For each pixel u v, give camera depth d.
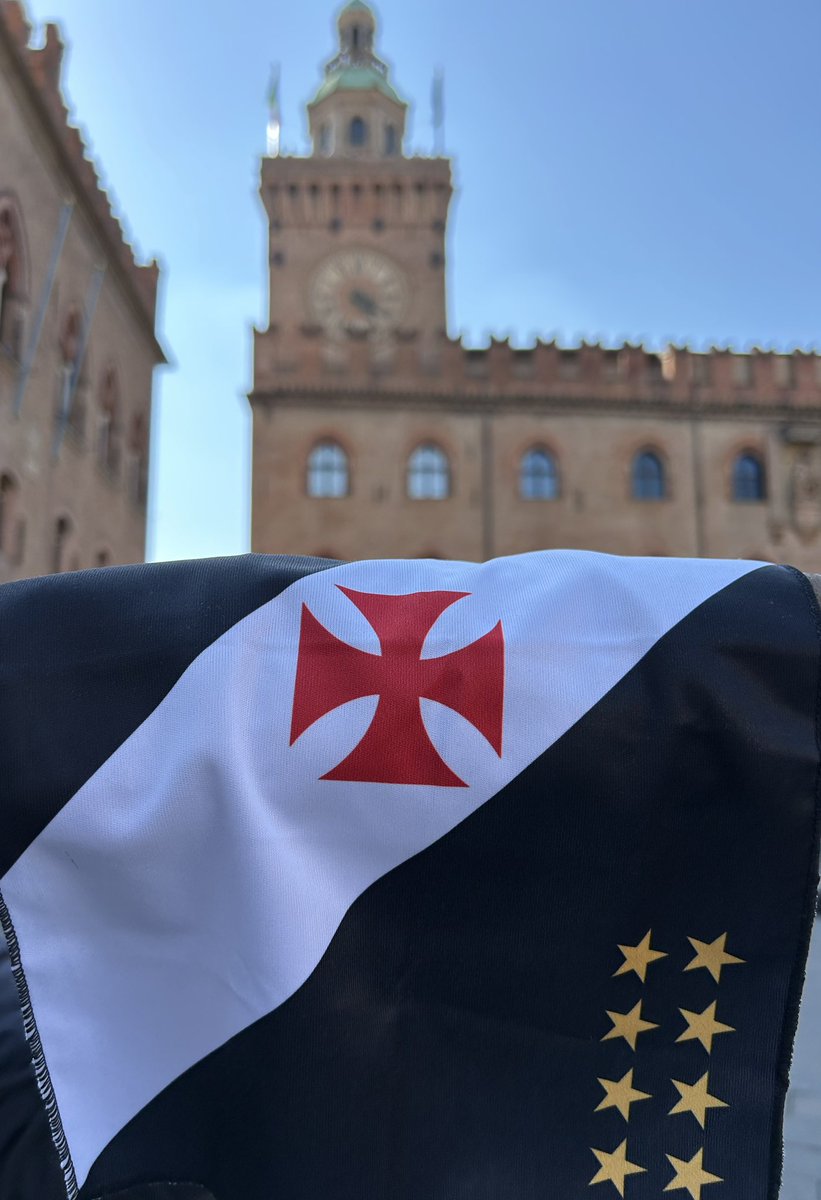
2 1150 1.69
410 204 41.28
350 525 28.61
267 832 1.41
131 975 1.43
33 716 1.47
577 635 1.50
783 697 1.45
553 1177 1.40
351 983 1.42
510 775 1.44
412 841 1.45
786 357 30.45
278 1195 1.37
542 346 29.97
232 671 1.48
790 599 1.50
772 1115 1.41
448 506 28.97
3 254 17.66
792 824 1.43
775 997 1.43
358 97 49.34
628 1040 1.44
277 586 1.56
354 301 40.53
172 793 1.43
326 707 1.47
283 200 41.00
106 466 23.84
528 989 1.45
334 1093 1.39
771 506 29.53
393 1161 1.39
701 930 1.45
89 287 22.23
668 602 1.51
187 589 1.56
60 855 1.45
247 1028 1.39
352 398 29.23
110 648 1.50
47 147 19.22
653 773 1.45
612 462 29.55
